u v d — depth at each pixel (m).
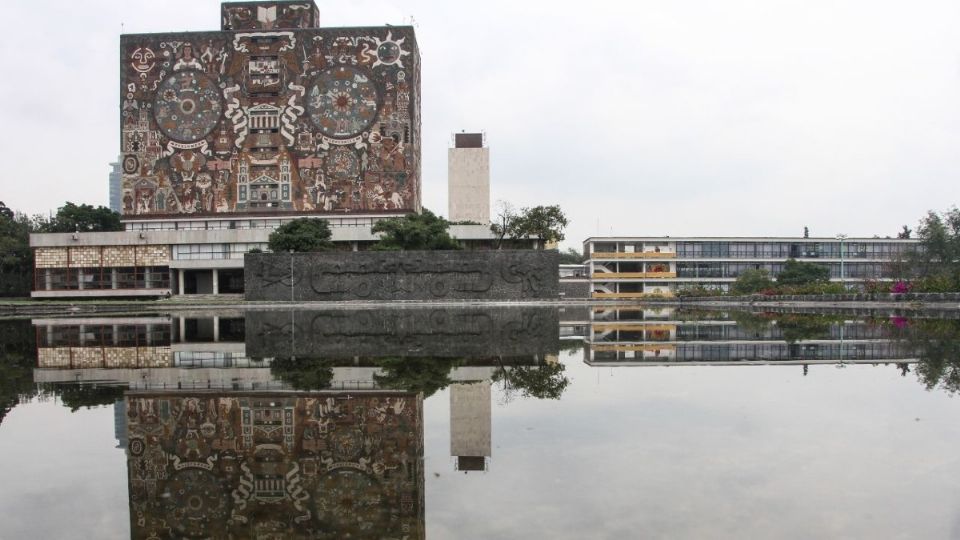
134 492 8.21
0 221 97.88
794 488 7.72
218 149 87.06
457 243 77.81
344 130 86.81
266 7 88.19
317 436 10.73
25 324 44.59
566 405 12.99
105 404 13.62
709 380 16.05
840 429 10.60
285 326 39.03
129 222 87.38
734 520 6.72
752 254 118.56
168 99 87.12
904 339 26.53
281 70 86.81
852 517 6.76
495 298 72.69
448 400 13.62
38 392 15.32
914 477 8.09
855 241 119.19
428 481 8.34
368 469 8.95
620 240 116.88
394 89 86.94
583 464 8.85
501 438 10.40
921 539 6.18
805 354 21.50
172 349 25.91
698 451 9.39
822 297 73.94
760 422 11.20
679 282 116.69
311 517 7.21
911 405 12.52
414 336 31.16
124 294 85.88
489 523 6.80
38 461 9.58
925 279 64.50
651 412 12.18
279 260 72.50
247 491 8.15
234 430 11.21
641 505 7.23
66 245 86.62
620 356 21.88
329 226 85.31
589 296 114.56
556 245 100.62
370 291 72.12
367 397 13.98
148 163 87.19
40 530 6.98
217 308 66.31
